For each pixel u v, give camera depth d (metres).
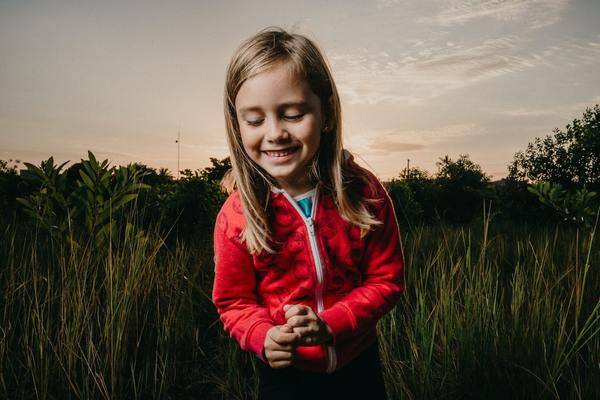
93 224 2.41
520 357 1.68
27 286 2.14
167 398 1.90
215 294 1.08
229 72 0.98
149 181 5.33
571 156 9.53
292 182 1.06
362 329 1.00
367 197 1.06
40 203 2.38
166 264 2.83
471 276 2.09
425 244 3.72
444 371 1.81
